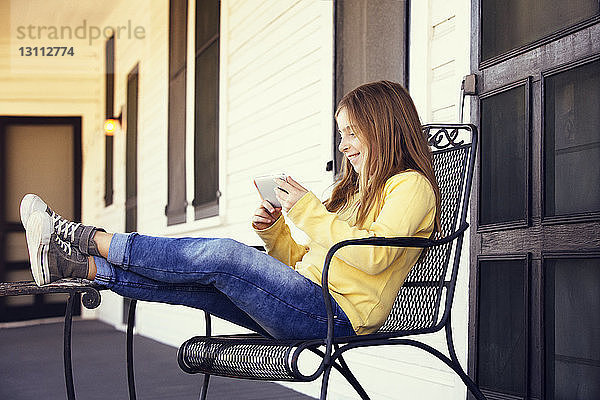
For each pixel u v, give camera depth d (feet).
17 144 35.47
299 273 7.25
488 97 9.47
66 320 7.79
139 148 27.86
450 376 10.11
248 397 13.46
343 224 7.04
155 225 25.57
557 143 8.38
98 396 13.69
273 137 16.24
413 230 7.06
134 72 28.96
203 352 7.16
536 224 8.59
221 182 19.04
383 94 7.58
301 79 14.93
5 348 22.79
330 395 13.12
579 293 8.00
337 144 13.30
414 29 11.23
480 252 9.45
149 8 27.25
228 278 6.75
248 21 17.83
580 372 7.93
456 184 7.80
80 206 35.73
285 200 7.14
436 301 7.52
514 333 8.84
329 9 13.75
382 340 6.95
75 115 35.96
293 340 6.66
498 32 9.39
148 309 25.85
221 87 19.13
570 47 8.21
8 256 34.81
